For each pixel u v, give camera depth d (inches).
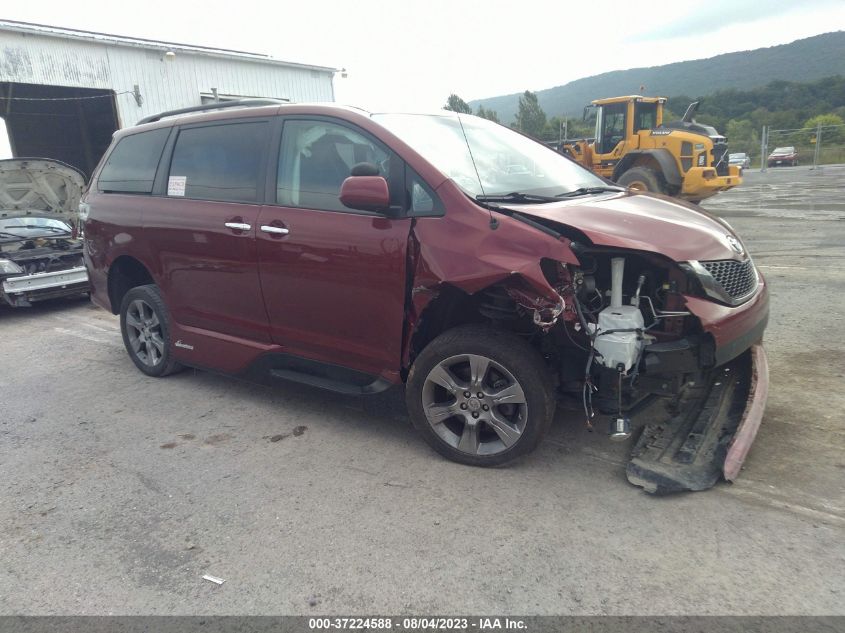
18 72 621.6
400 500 124.9
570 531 111.8
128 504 128.5
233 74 807.7
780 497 118.0
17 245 317.4
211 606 97.5
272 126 161.0
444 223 128.3
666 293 127.6
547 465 135.4
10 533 120.0
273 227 152.9
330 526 117.1
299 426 162.9
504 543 109.3
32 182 358.9
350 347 146.6
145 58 721.0
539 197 141.3
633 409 133.9
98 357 235.0
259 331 164.6
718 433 135.1
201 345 180.4
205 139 176.2
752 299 135.6
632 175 575.8
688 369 124.0
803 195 733.9
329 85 940.6
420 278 129.6
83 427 169.0
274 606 96.9
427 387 136.9
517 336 131.2
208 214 168.2
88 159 997.8
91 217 207.5
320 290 146.5
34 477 141.9
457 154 147.6
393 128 143.5
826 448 134.2
